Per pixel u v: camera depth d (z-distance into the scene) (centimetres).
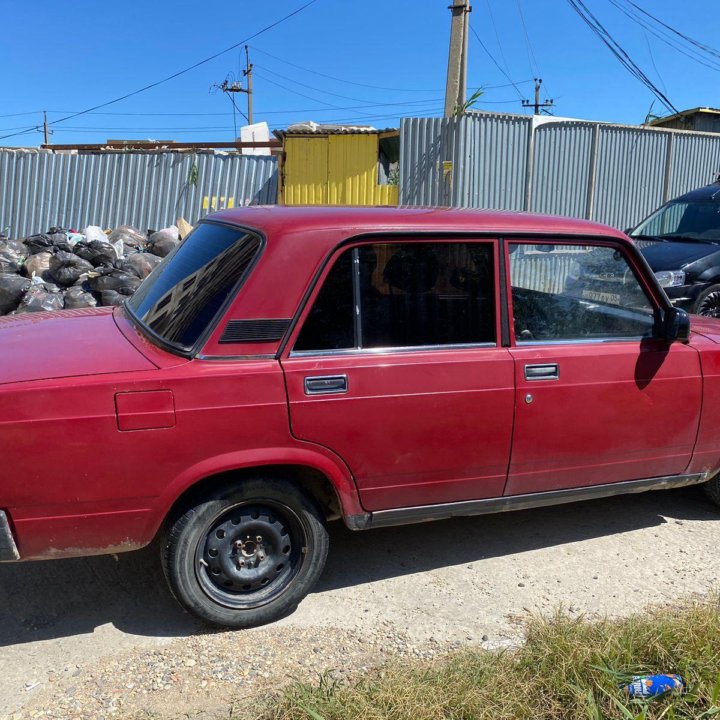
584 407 337
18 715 247
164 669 274
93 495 263
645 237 911
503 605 325
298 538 304
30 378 257
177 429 267
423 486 317
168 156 1277
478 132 1177
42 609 311
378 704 238
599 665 259
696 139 1380
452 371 309
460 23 1183
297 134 1227
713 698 246
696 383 362
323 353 292
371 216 307
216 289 289
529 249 330
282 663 279
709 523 414
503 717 238
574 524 408
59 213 1301
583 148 1264
